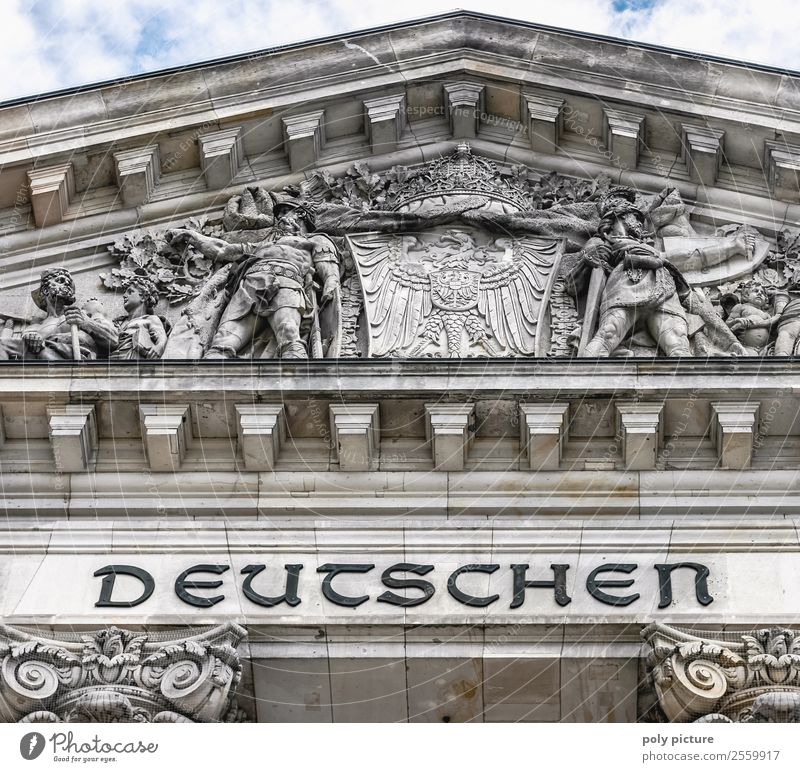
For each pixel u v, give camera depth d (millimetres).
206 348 32469
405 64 36469
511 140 36562
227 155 35625
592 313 32719
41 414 30516
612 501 30172
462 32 36625
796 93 35625
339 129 36594
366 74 36375
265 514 30234
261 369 30328
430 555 29656
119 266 34781
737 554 29578
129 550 29781
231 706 28406
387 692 28891
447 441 30156
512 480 30391
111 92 35750
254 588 29234
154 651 28312
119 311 33812
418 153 36500
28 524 30109
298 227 34312
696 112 35656
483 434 30672
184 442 30531
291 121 36062
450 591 29141
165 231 35062
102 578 29406
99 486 30438
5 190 35344
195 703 27781
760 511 30156
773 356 30781
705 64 35906
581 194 35688
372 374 30297
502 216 34375
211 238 34438
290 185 36000
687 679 27875
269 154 36312
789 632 28250
